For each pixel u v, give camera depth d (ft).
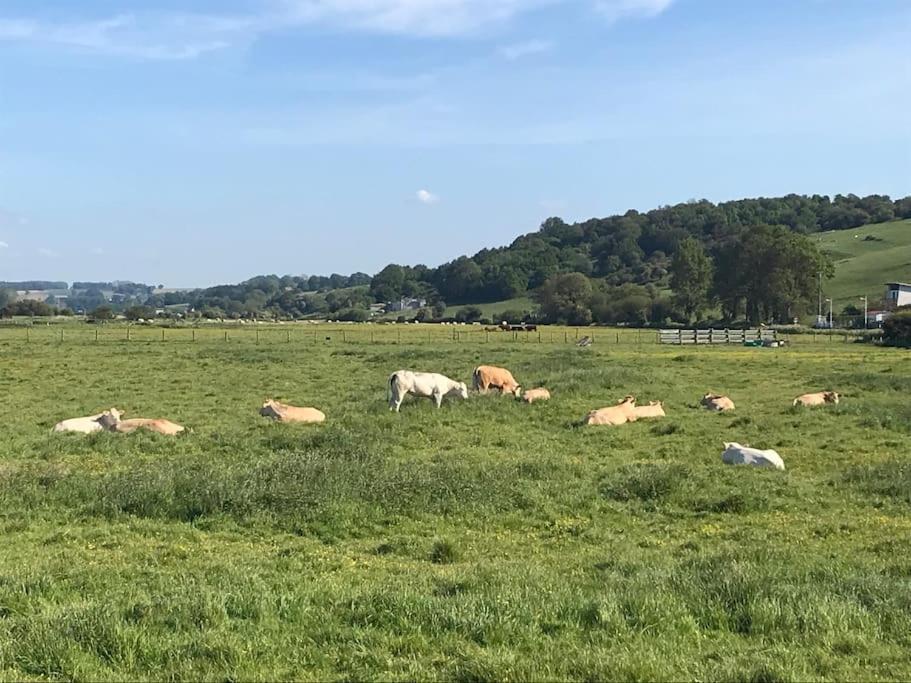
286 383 101.09
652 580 27.91
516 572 29.32
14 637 22.53
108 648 21.77
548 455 54.70
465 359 136.67
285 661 21.42
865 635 23.31
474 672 20.39
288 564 31.78
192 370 118.83
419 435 62.69
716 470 49.11
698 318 381.81
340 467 45.34
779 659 21.59
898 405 75.25
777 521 39.29
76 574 29.25
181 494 40.68
